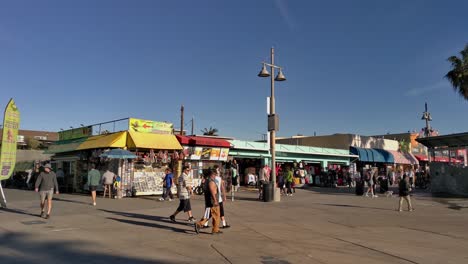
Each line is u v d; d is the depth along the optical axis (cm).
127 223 1207
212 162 2697
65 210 1502
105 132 2525
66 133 2891
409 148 5200
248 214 1466
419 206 1839
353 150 4209
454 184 2672
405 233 1089
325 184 3622
